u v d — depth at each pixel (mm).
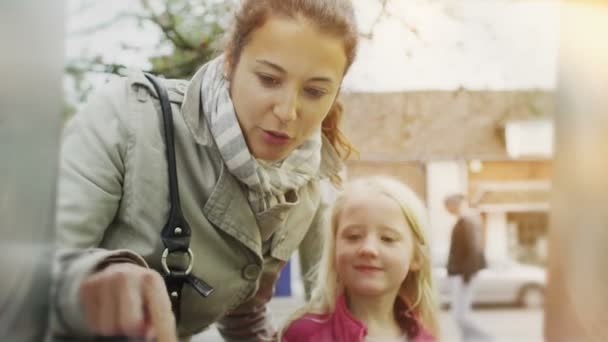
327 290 967
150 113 889
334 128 1030
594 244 722
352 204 947
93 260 635
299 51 771
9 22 420
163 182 871
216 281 915
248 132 842
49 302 561
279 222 919
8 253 425
